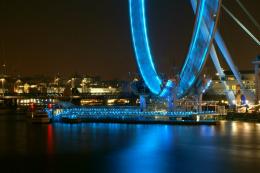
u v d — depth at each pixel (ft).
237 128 257.14
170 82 305.73
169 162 158.71
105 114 326.44
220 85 441.68
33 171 148.05
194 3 276.00
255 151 177.78
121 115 317.22
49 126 303.48
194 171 145.38
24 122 356.59
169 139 212.43
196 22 255.91
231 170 145.79
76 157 169.99
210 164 154.71
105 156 171.32
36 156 173.37
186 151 179.32
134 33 339.16
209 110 328.70
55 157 170.60
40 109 429.79
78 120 325.62
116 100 634.84
